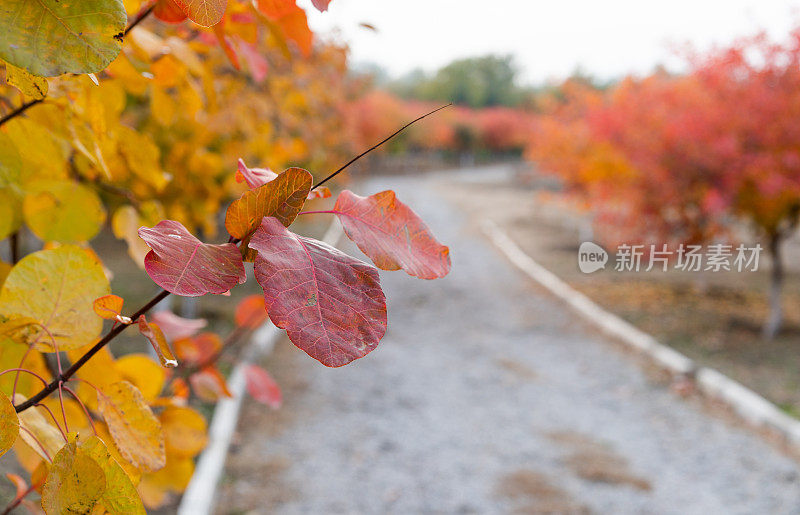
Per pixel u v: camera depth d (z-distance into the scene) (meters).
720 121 7.67
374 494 4.55
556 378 7.38
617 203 9.94
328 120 7.79
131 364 1.03
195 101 1.21
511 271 13.95
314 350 0.42
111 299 0.51
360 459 5.09
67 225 1.10
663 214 8.55
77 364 0.63
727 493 4.79
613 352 8.39
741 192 7.91
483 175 47.34
